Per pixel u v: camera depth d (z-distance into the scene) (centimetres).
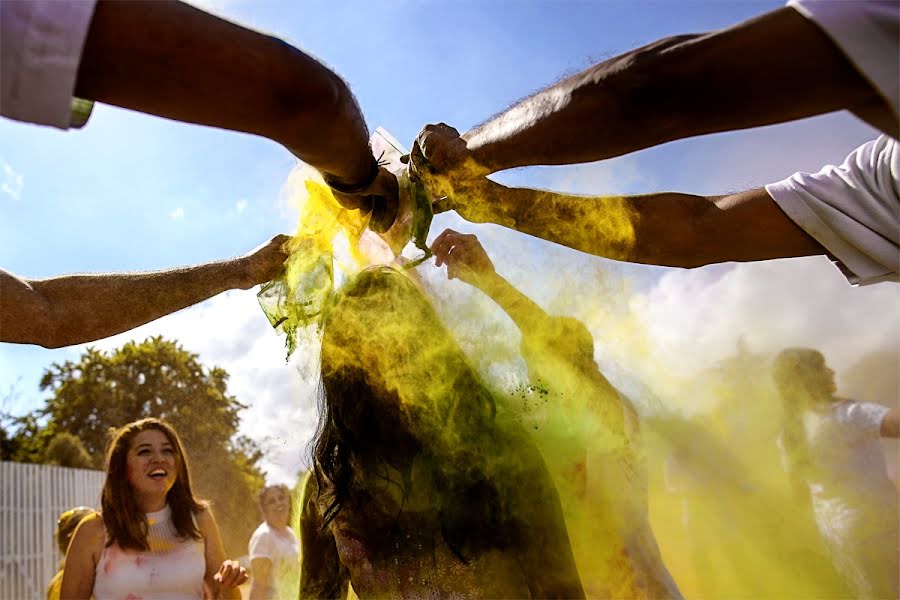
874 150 158
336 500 150
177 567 294
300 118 123
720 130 121
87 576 289
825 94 112
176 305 165
